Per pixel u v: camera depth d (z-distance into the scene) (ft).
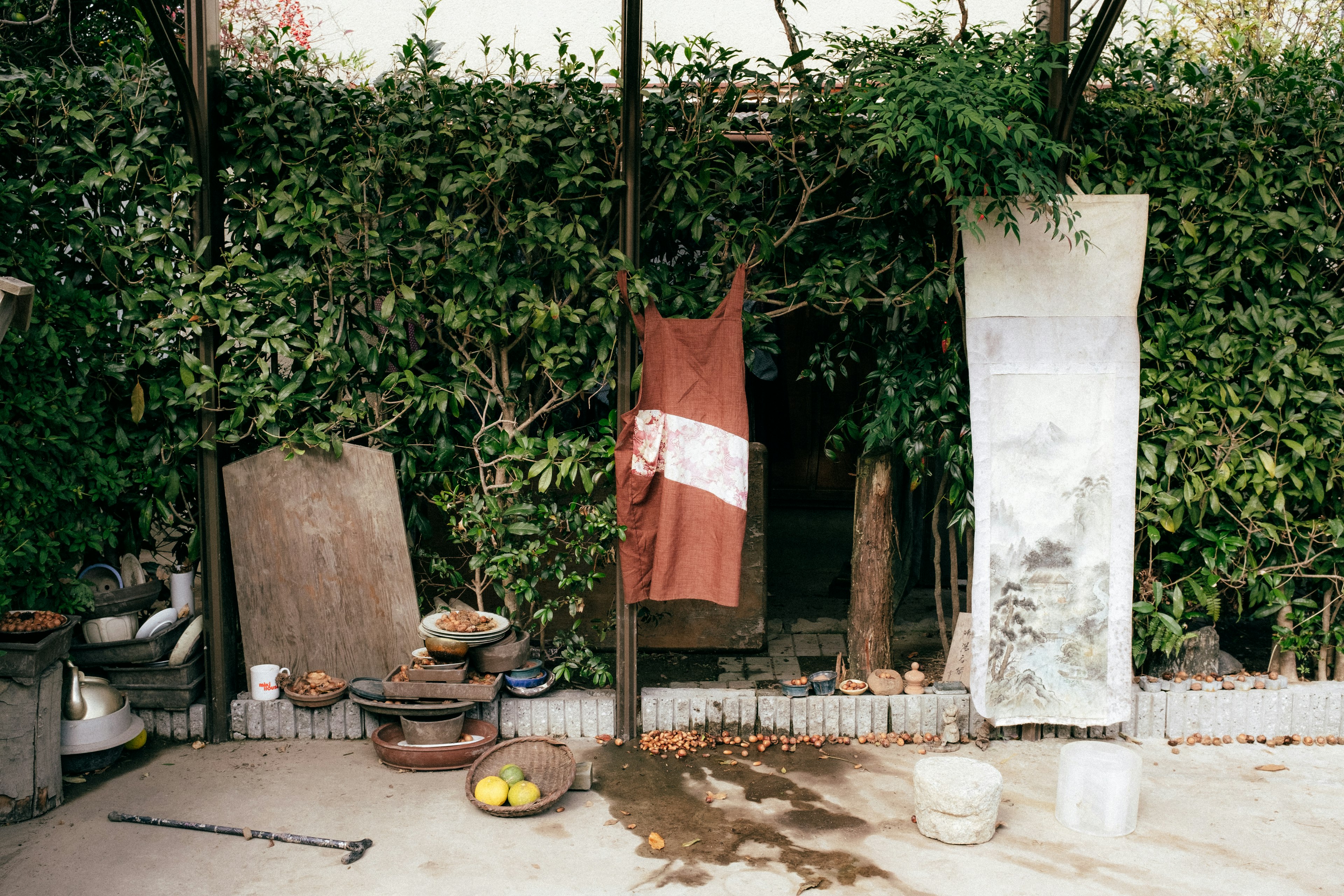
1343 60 16.98
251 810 13.12
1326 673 16.53
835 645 20.20
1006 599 15.17
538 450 15.55
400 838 12.41
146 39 15.83
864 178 15.33
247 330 15.05
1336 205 15.28
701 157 15.17
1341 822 12.98
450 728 14.62
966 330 14.90
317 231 14.98
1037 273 14.80
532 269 15.55
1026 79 14.06
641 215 15.33
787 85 15.16
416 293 15.10
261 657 15.93
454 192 15.01
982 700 15.25
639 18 13.61
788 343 24.85
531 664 15.72
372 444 15.97
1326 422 15.16
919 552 23.98
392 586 15.83
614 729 15.66
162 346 15.07
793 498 26.66
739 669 18.76
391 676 14.79
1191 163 15.08
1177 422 15.40
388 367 15.92
